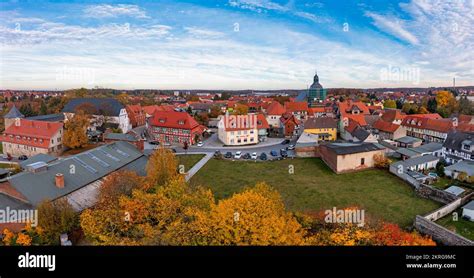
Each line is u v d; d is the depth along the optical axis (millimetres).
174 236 25516
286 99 176750
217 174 58750
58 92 181500
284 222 26391
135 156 53969
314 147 70125
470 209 38250
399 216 40656
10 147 75688
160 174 40750
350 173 58688
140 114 119000
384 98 168250
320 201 45906
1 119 111062
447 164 62031
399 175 55250
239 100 179250
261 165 64562
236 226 25578
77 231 30500
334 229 29000
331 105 138125
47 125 73250
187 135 85938
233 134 84688
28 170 37906
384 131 87562
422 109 117125
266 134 92188
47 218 28641
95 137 85625
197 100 197750
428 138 86875
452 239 32750
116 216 28422
